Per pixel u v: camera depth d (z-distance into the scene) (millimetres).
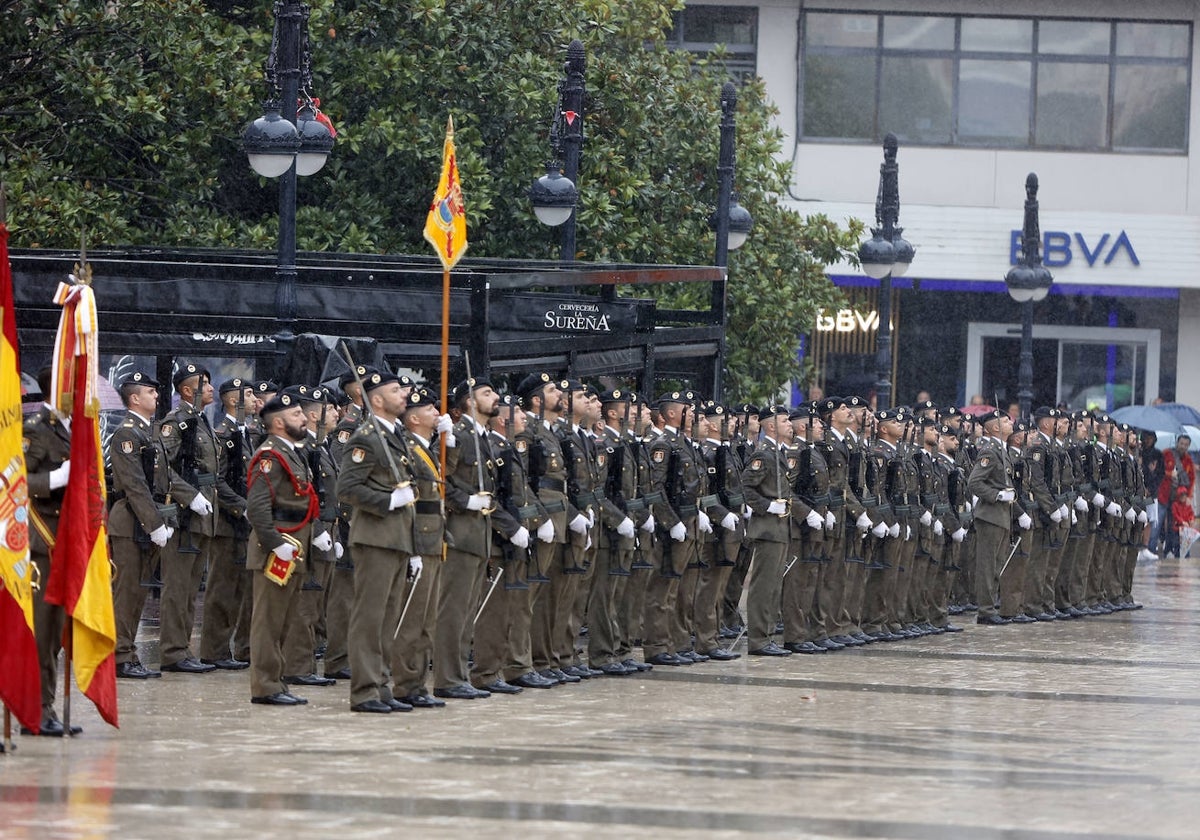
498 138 73438
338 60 69625
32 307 52688
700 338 65000
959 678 49062
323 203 71625
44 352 53781
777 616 53750
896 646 57750
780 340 81250
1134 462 74000
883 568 58781
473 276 50156
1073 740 37750
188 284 52375
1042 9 110938
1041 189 111000
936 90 111188
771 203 82938
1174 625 67125
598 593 47469
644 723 38281
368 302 52219
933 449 62406
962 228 110125
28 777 29969
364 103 71188
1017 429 68000
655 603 50156
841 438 56781
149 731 35469
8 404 33219
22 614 33031
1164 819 28609
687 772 31797
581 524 44906
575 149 67312
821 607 56031
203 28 68438
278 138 49312
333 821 26562
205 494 45125
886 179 77438
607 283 56688
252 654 39812
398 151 69250
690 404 50844
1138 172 111000
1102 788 31500
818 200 110750
